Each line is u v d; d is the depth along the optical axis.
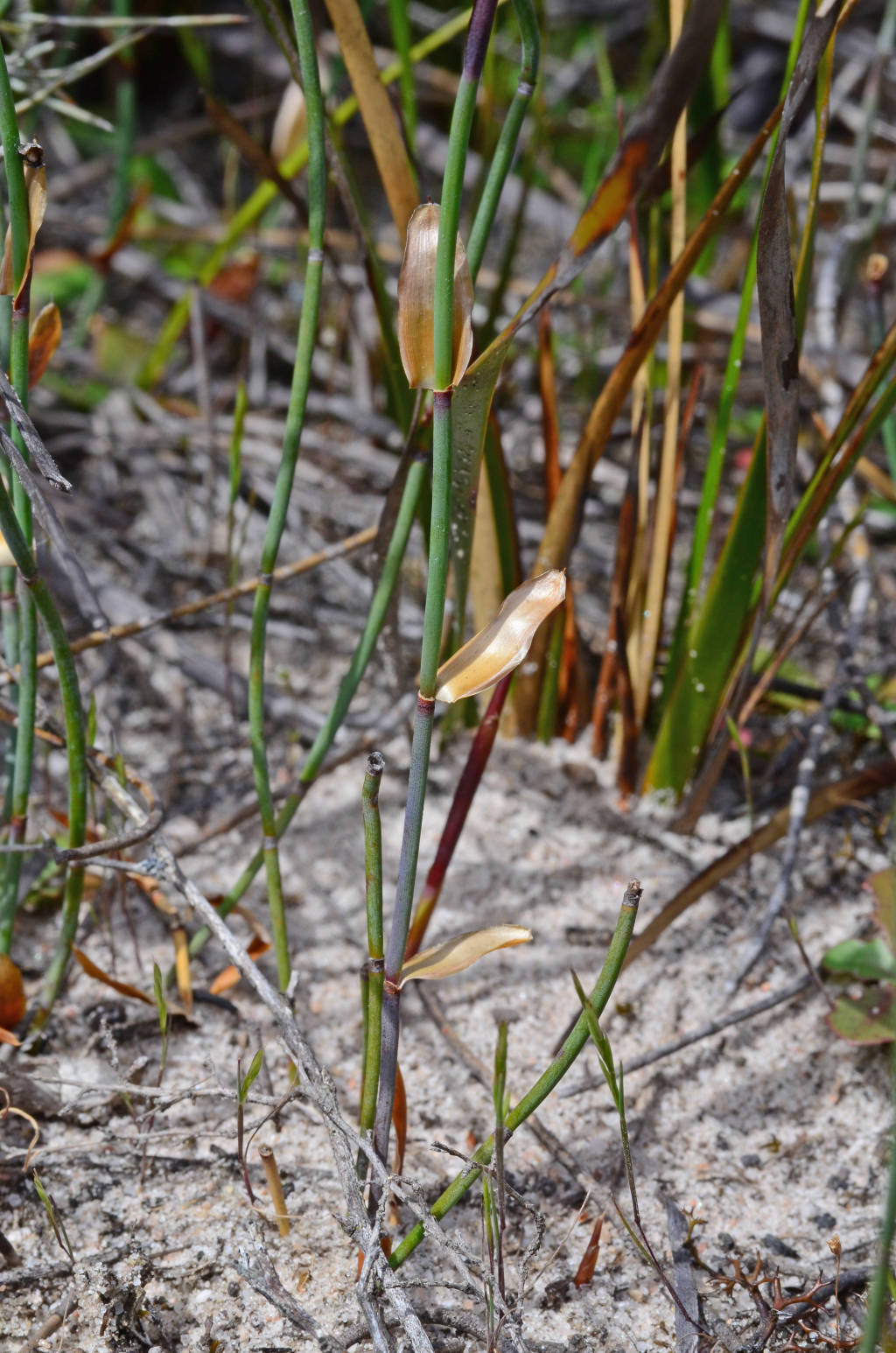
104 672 1.00
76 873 0.79
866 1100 0.82
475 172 1.56
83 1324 0.75
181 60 1.98
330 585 1.16
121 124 1.27
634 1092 0.82
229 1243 0.77
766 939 0.85
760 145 0.78
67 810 0.89
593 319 1.45
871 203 1.59
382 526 0.78
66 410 1.38
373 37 1.85
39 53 0.93
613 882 0.88
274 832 0.78
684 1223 0.78
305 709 0.99
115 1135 0.77
